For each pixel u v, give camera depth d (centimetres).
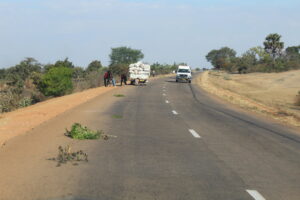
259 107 3052
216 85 6819
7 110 2855
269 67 13000
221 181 785
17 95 3450
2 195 655
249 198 678
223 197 678
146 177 795
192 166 909
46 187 704
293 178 833
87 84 5050
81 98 3127
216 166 918
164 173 834
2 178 762
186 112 2262
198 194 689
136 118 1875
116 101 2889
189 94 4019
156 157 995
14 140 1184
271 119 2130
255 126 1750
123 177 788
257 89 6369
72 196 655
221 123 1803
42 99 3822
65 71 3994
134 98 3241
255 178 820
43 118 1767
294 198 688
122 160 945
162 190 707
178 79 6731
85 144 1144
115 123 1659
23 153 998
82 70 5841
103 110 2206
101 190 695
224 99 3547
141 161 941
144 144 1178
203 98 3544
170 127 1595
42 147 1078
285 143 1302
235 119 2006
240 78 9919
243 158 1023
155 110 2314
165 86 5459
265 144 1264
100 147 1105
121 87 4978
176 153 1057
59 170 830
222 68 17862
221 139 1332
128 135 1343
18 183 728
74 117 1822
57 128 1444
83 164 890
